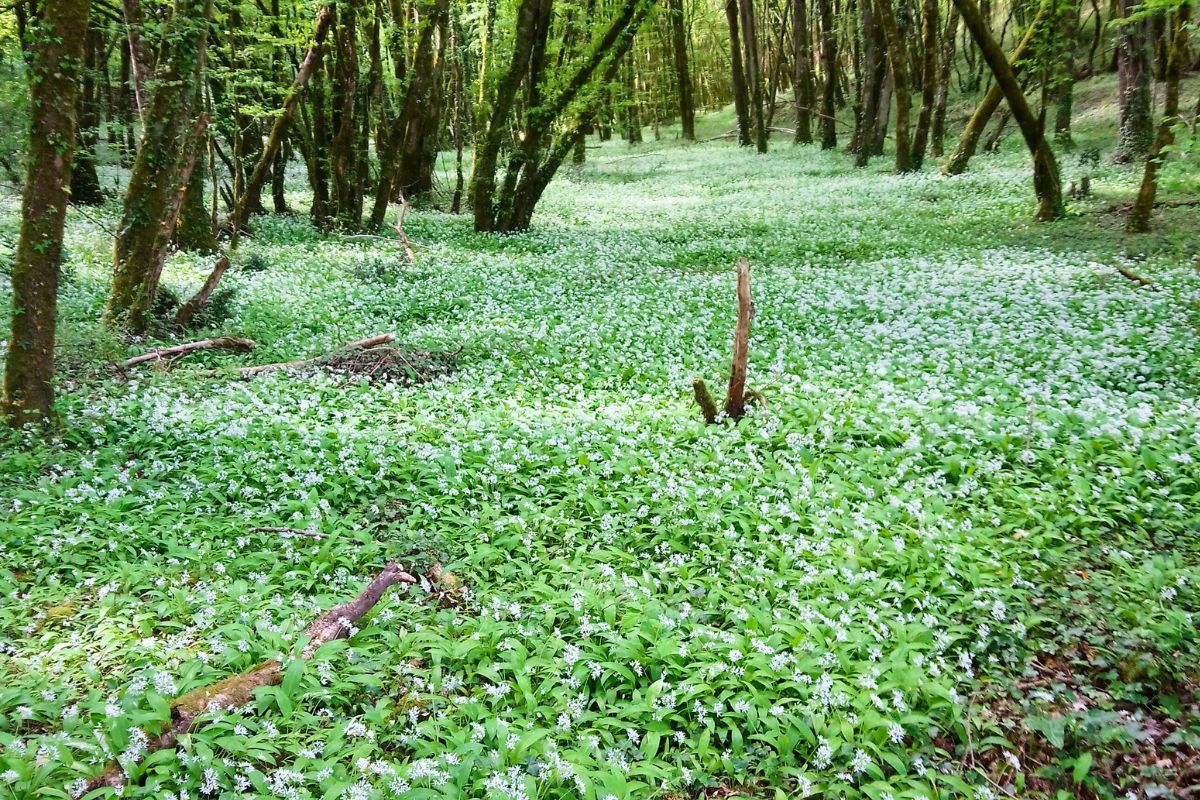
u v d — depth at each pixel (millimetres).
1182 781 4750
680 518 7504
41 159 8320
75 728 4520
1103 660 5664
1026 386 10578
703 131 58750
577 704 5062
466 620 5906
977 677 5719
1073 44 32094
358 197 23578
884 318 14297
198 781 4227
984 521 7469
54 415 8891
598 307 15398
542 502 7941
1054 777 4871
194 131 13305
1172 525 7277
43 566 6574
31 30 8492
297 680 4918
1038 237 19812
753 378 11531
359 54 28359
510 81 23438
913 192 27969
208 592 6035
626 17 22562
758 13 60250
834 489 7992
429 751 4605
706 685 5191
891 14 31875
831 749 4766
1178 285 14828
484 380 11555
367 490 8148
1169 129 18203
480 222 24641
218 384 10758
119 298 13000
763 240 22031
